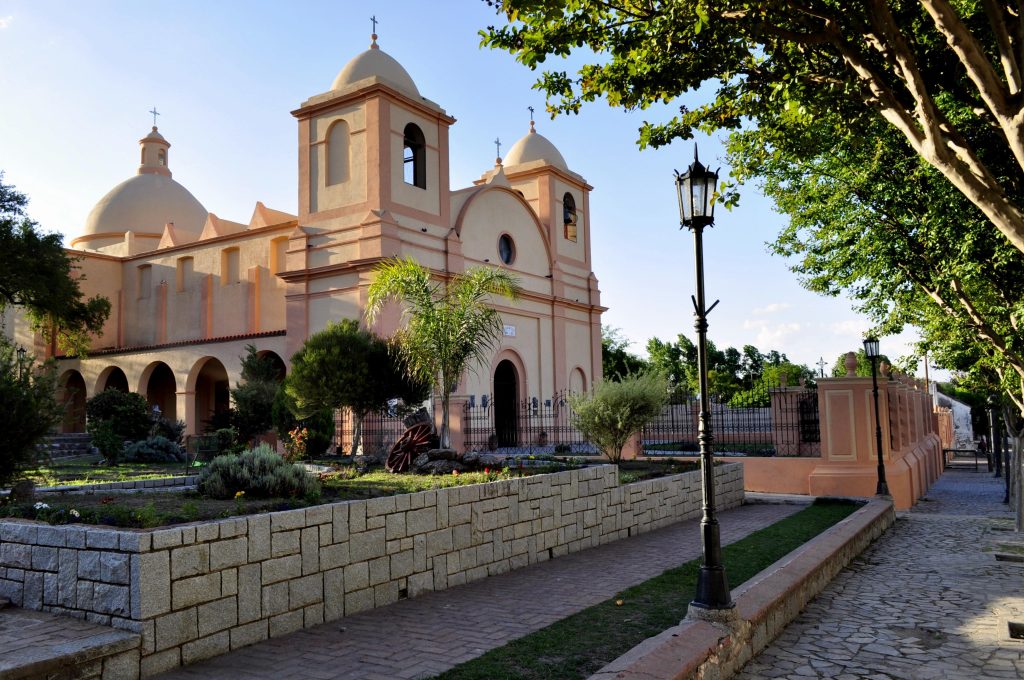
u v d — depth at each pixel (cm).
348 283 2369
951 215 1132
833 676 575
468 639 611
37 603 570
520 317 2892
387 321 2247
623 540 1180
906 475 1762
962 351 1492
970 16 869
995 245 1100
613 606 717
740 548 1048
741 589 724
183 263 3186
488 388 2630
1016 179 979
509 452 2281
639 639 600
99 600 533
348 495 830
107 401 2506
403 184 2436
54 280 2706
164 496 820
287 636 614
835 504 1608
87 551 543
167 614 528
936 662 607
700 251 661
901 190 1233
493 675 514
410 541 764
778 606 702
